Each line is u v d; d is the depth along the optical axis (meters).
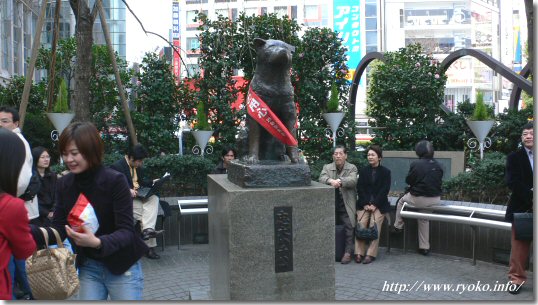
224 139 9.84
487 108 9.37
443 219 5.98
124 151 9.62
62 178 2.83
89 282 2.77
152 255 6.55
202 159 7.88
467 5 34.66
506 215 5.01
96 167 2.69
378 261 6.31
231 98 9.89
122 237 2.61
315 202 3.51
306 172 3.63
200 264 6.27
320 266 3.53
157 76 9.54
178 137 10.02
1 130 2.42
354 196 6.39
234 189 3.46
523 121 9.49
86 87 8.18
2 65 15.31
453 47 34.78
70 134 2.62
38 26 6.54
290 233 3.46
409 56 10.79
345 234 6.37
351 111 11.64
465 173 7.12
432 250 6.66
